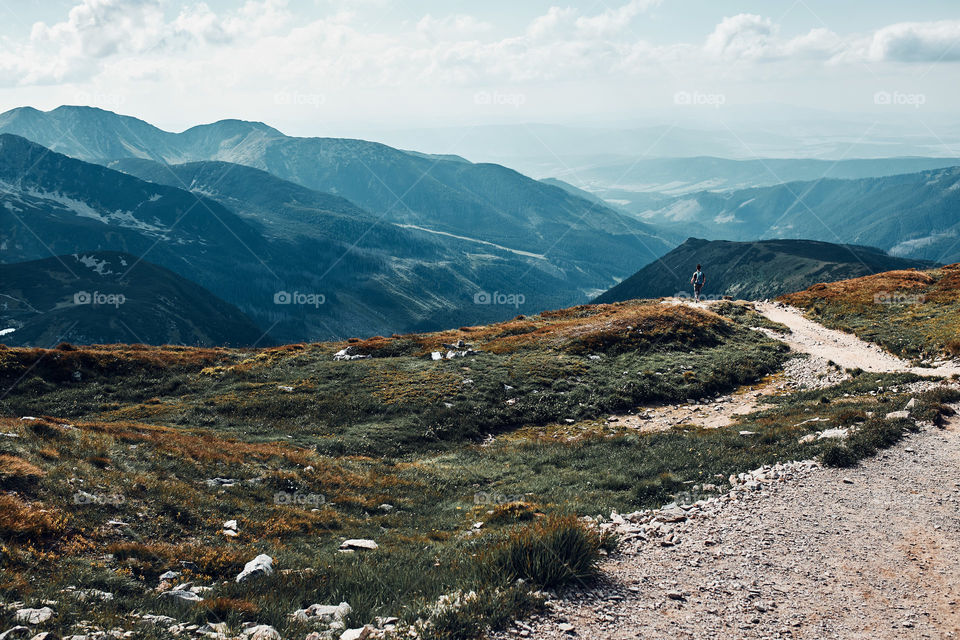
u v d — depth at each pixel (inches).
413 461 1067.3
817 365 1467.8
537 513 663.8
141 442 806.5
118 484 627.5
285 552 567.5
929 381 1096.8
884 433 745.0
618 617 349.7
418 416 1280.8
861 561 440.1
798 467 658.8
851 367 1392.7
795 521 514.6
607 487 757.3
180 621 360.5
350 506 774.5
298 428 1222.3
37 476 569.3
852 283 2507.4
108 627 333.1
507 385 1477.6
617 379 1505.9
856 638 338.0
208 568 506.0
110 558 481.1
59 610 349.1
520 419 1322.6
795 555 448.1
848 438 729.6
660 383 1467.8
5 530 461.7
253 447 951.0
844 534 488.4
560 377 1535.4
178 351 1819.6
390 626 328.5
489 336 2068.2
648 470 786.2
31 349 1535.4
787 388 1380.4
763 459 714.2
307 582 438.6
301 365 1701.5
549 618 341.7
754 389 1434.5
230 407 1326.3
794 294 2539.4
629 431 1184.8
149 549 507.2
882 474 633.6
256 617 371.2
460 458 1049.5
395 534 666.2
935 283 2294.5
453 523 698.2
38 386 1398.9
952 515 526.0
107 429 843.4
